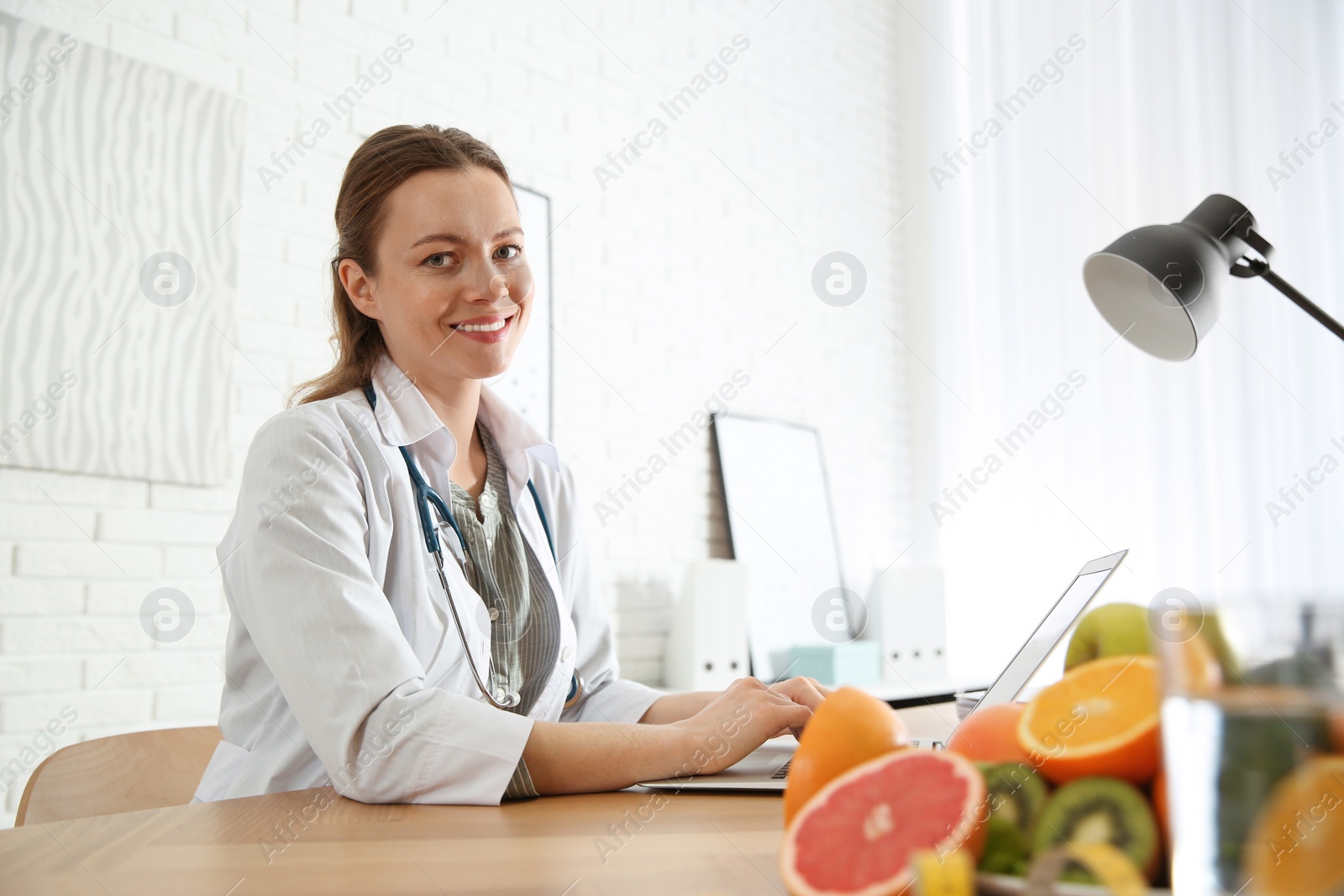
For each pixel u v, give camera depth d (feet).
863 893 1.06
